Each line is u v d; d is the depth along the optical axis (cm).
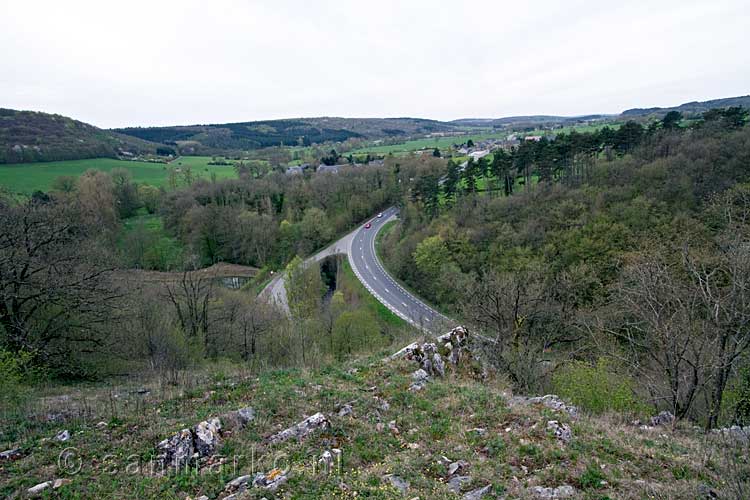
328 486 821
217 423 1038
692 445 1052
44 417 1134
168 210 6906
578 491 823
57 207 2659
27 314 1892
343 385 1402
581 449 976
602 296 3353
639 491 814
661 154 5584
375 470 898
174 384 1451
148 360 2169
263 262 6694
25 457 925
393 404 1277
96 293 2055
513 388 1788
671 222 3966
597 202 4950
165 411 1159
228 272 6450
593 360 2220
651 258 2303
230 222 6731
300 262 5144
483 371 1850
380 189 9700
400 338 2398
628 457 955
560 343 2566
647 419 1379
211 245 6800
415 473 894
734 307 1446
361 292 5566
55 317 1977
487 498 798
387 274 6309
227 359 2603
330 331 3381
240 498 771
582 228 4516
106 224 5772
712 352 1450
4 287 1808
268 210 7512
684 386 1573
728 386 1636
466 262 5219
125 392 1420
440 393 1369
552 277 3744
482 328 2475
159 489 829
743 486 800
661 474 889
